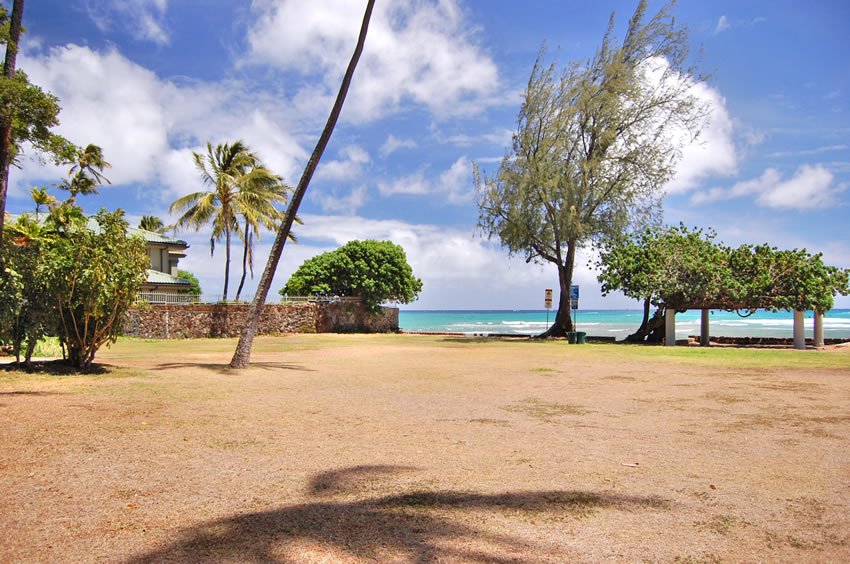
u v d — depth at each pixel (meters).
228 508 3.88
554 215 28.64
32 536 3.36
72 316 11.03
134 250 11.67
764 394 9.55
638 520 3.72
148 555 3.11
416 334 37.62
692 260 23.92
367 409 7.98
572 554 3.19
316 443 5.83
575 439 6.11
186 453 5.33
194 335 30.91
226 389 9.68
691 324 67.19
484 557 3.12
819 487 4.43
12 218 26.70
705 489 4.37
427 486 4.39
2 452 5.16
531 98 29.64
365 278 40.16
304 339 29.70
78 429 6.16
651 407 8.27
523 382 11.27
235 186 34.91
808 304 22.08
